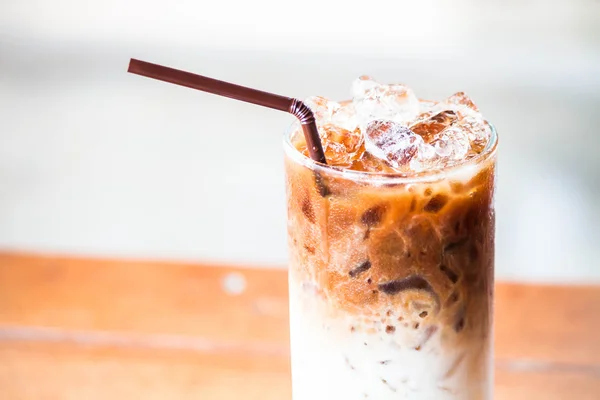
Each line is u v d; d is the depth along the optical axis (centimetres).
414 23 299
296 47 277
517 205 163
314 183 48
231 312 69
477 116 52
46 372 65
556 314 67
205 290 71
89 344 66
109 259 74
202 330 67
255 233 156
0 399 63
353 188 47
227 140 199
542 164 181
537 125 204
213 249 151
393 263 48
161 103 225
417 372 49
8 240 158
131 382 64
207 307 69
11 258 74
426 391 50
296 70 255
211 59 267
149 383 63
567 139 195
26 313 69
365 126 50
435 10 312
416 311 48
